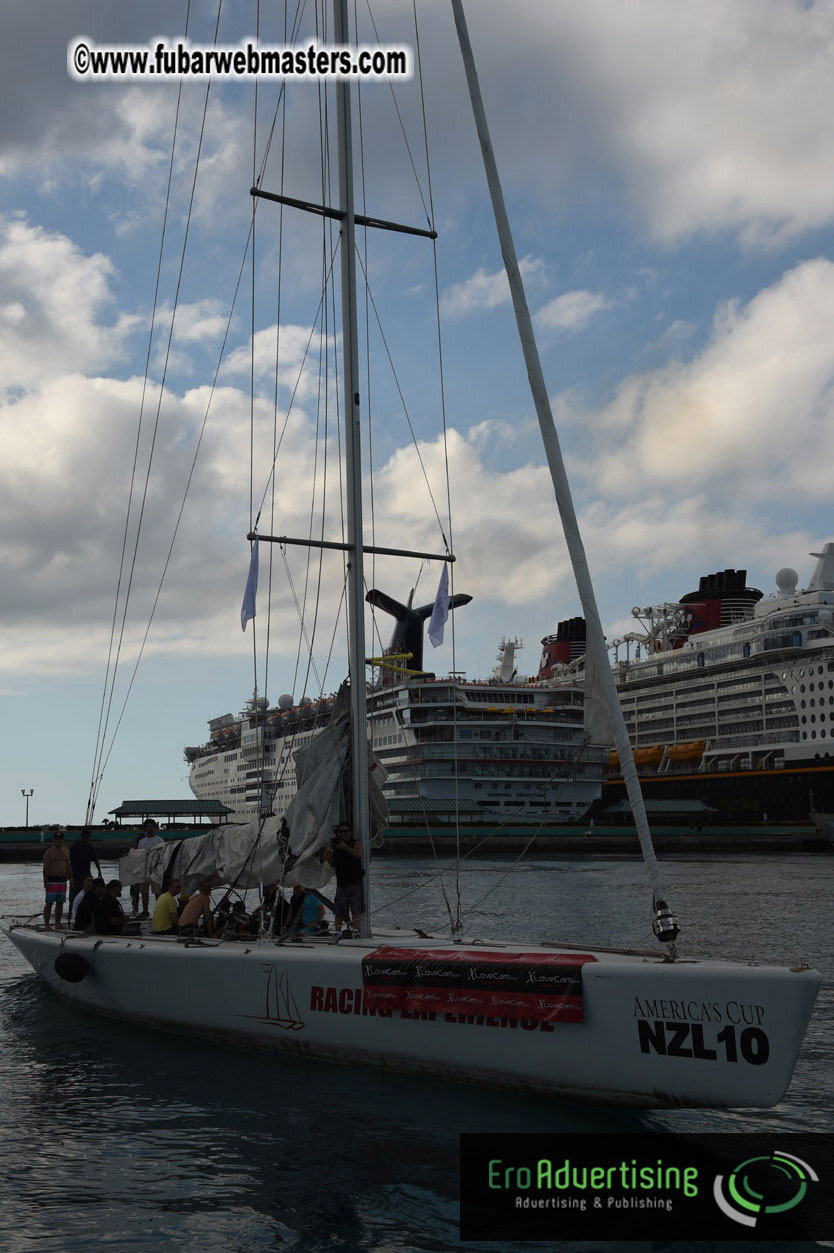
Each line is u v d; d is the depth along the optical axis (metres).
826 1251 7.27
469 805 94.44
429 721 95.81
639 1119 9.59
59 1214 7.77
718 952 22.55
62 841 18.33
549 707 98.19
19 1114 10.20
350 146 14.32
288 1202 7.96
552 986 9.70
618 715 9.63
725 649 124.81
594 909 34.00
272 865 13.57
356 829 13.36
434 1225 7.58
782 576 126.44
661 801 115.75
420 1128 9.44
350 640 13.73
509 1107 9.97
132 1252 7.11
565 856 90.25
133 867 15.70
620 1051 9.29
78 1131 9.66
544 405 10.45
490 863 76.00
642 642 148.12
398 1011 10.80
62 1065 12.16
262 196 14.16
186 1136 9.43
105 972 14.48
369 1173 8.48
